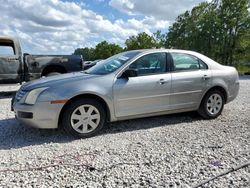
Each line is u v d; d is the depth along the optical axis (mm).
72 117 4309
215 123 5227
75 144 4102
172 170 3143
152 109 4902
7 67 8711
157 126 5066
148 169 3178
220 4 34406
